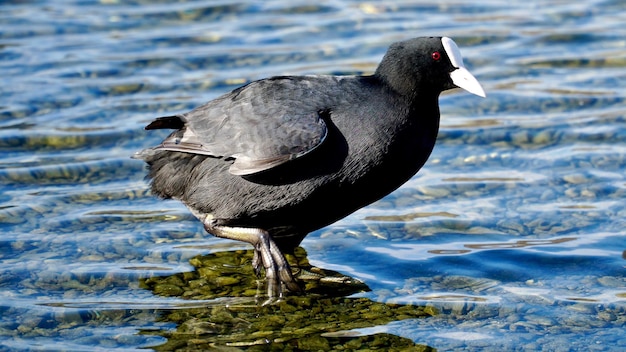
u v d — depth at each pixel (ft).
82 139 51.67
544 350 31.81
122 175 47.57
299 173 35.12
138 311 34.86
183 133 37.24
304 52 64.34
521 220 42.34
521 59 63.36
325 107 35.55
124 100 56.95
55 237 40.65
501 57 63.77
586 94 57.52
